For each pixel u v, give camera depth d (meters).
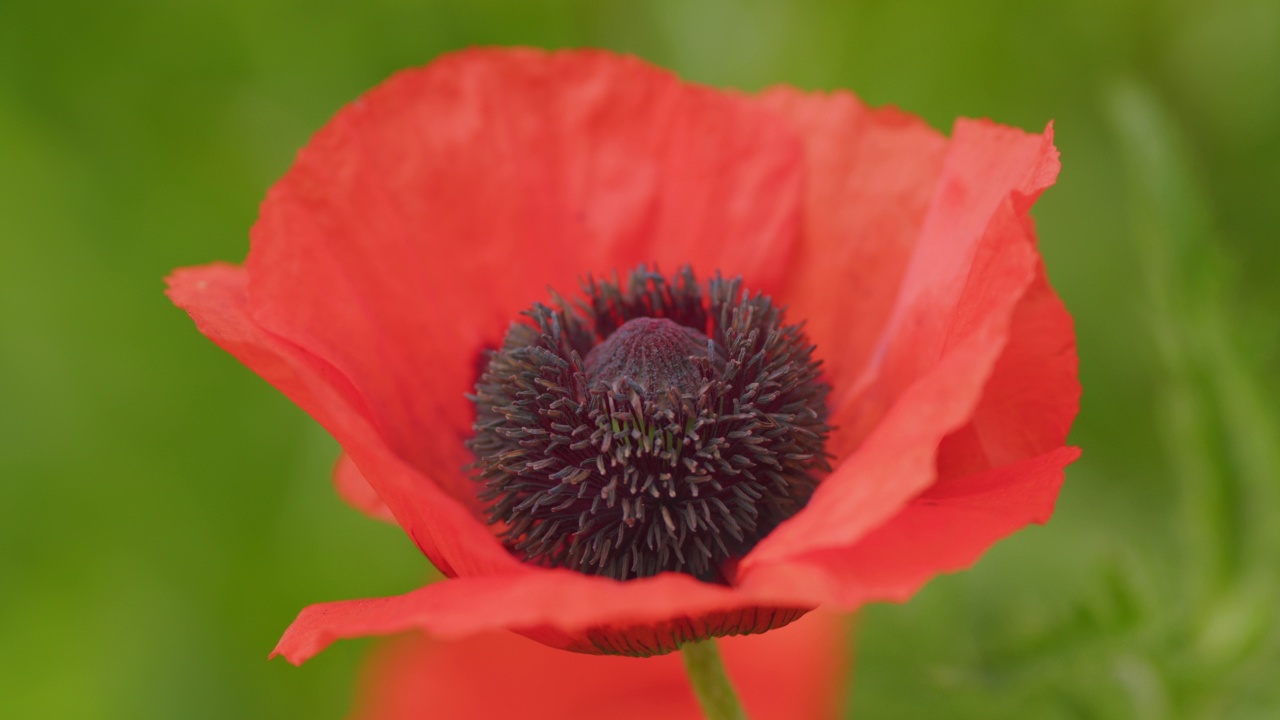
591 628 0.32
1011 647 0.39
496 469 0.35
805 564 0.30
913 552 0.30
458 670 0.42
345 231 0.35
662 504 0.34
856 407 0.36
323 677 0.47
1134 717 0.40
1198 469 0.39
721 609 0.32
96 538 0.47
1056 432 0.33
